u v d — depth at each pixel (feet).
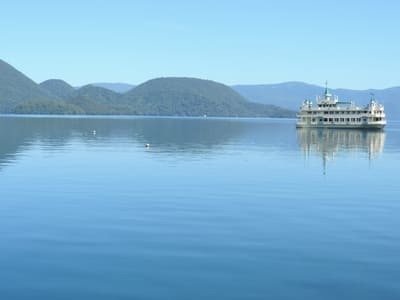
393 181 162.50
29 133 459.73
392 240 86.74
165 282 65.67
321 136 491.72
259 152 279.90
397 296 61.98
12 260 73.61
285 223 98.99
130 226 94.58
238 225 96.58
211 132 560.61
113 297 60.85
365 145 356.79
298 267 71.92
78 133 481.05
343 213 109.70
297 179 164.96
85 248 79.82
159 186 144.97
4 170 177.58
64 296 61.00
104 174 170.81
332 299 60.85
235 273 69.26
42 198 123.13
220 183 152.66
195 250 79.46
